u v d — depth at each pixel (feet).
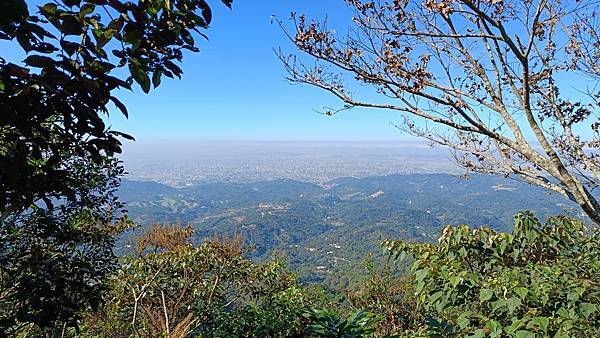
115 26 4.22
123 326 18.06
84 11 4.06
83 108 4.25
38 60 3.84
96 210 12.77
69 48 4.06
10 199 4.89
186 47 5.05
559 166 10.46
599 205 10.26
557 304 7.94
